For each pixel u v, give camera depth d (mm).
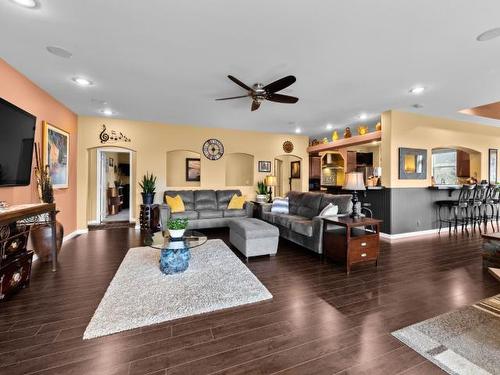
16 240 2408
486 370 1423
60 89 3623
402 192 4848
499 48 2494
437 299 2295
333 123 5770
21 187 3055
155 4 1876
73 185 4918
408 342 1676
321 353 1578
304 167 7379
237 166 7914
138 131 5609
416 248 4051
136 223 5656
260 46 2473
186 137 6047
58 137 4129
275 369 1444
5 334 1752
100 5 1886
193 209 5551
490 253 3043
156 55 2654
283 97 3279
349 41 2375
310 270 3051
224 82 3363
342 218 3385
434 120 5188
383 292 2441
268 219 4988
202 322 1910
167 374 1406
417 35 2271
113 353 1570
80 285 2557
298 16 2012
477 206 5582
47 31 2223
